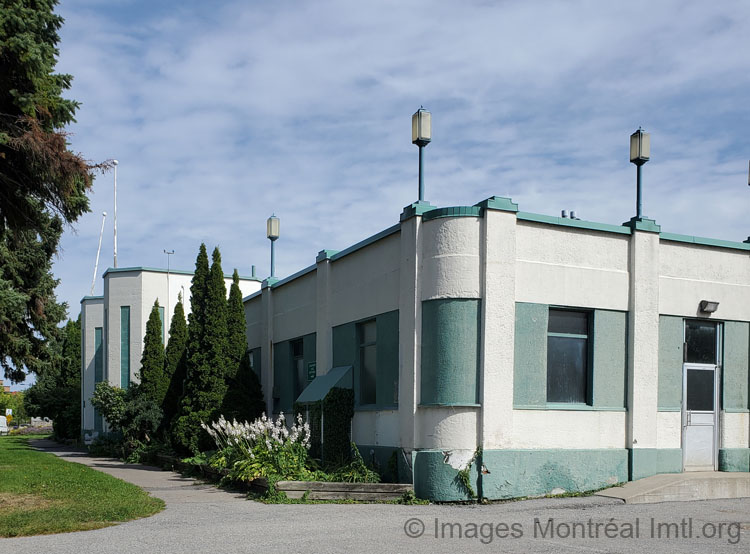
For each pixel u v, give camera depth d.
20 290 27.56
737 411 16.38
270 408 22.62
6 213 15.75
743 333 16.77
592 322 15.18
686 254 16.30
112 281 33.97
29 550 8.82
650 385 15.38
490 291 14.06
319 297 19.17
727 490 14.20
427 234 14.63
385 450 15.41
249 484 15.22
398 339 15.39
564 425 14.59
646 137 15.88
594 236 15.34
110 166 14.96
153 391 27.70
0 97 14.22
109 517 11.09
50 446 38.19
